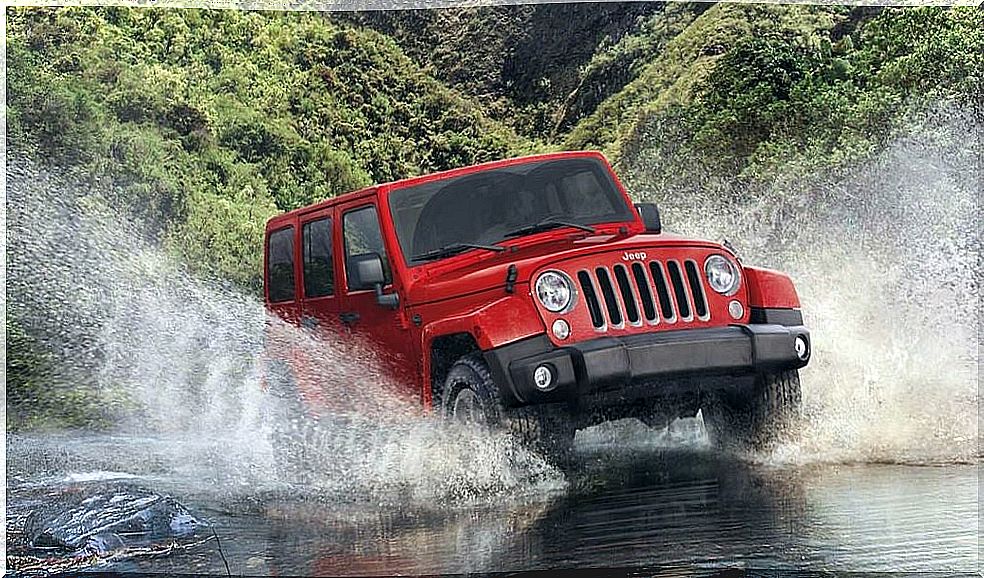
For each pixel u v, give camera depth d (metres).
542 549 3.61
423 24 24.78
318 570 3.59
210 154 28.53
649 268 4.85
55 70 29.33
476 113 23.38
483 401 4.72
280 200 27.81
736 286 4.99
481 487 4.76
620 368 4.53
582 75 22.45
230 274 26.47
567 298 4.69
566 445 4.81
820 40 21.06
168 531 4.32
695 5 22.28
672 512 4.01
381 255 5.47
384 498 4.82
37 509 4.56
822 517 3.78
